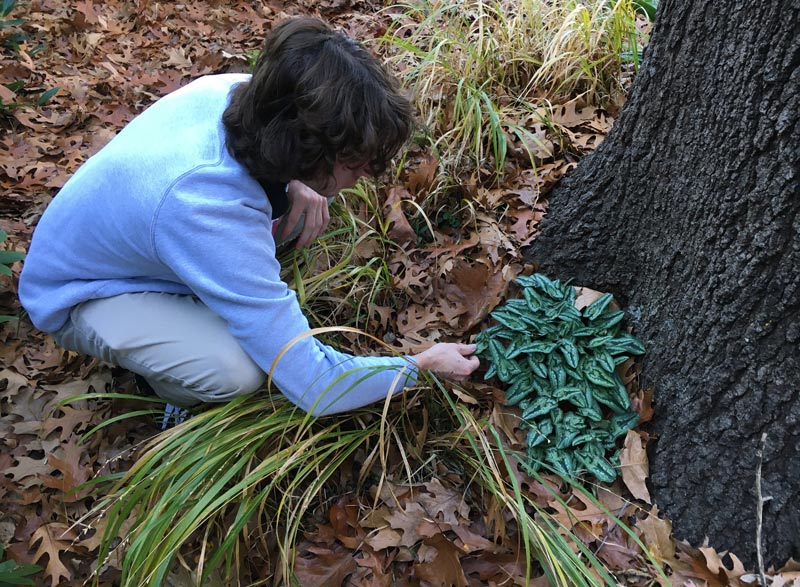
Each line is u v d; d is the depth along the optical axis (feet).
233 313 4.89
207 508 4.82
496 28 9.87
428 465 5.90
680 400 5.62
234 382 5.44
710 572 5.07
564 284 6.77
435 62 9.13
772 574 5.05
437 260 7.47
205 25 12.92
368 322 6.97
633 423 5.79
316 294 7.06
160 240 4.67
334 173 4.79
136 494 4.95
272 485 5.08
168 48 12.19
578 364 6.03
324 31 4.34
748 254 4.88
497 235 7.44
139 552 4.62
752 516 5.13
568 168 7.95
